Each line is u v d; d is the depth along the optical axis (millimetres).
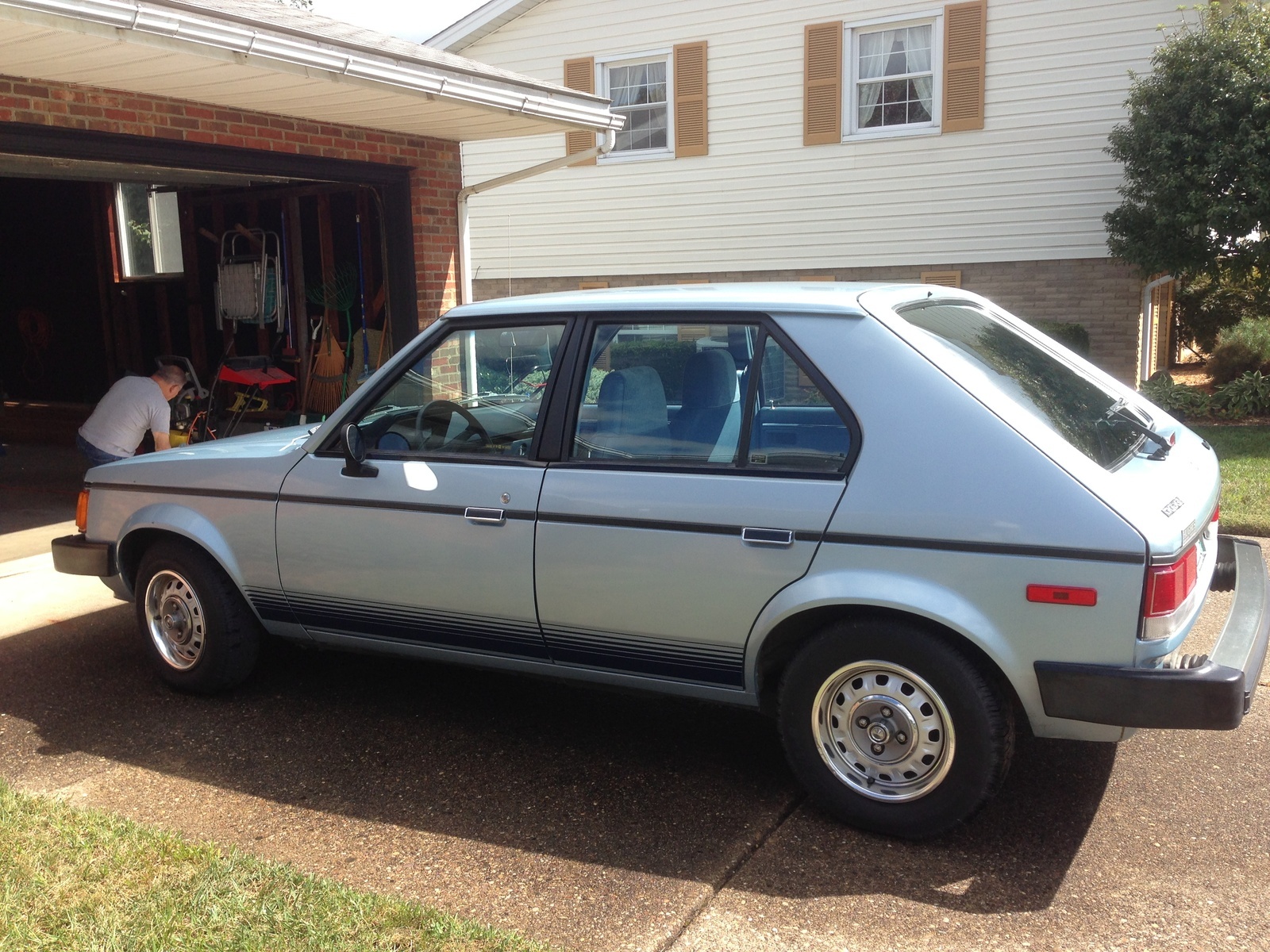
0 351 13703
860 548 3225
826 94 14109
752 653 3463
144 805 3705
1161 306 16562
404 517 3994
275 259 11516
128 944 2766
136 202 12484
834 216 14383
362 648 4355
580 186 15875
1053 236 13234
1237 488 8000
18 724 4449
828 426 3338
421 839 3438
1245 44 10914
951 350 3383
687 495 3477
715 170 14984
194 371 11625
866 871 3197
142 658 5254
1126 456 3379
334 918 2877
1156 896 3021
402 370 4141
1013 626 3051
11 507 8750
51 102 6227
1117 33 12562
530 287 16516
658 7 14961
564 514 3672
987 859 3254
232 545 4426
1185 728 2920
